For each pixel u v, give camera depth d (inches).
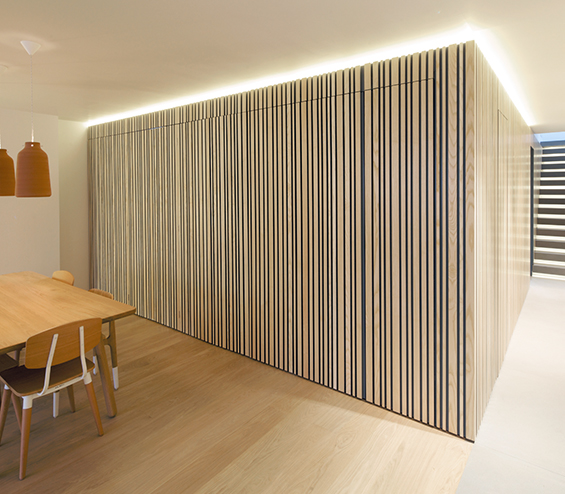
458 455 99.0
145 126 199.5
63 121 226.4
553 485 88.4
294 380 140.1
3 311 113.9
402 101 111.4
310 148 133.6
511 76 140.7
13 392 94.0
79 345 97.6
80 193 237.9
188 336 184.1
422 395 113.3
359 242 123.3
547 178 331.3
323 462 95.9
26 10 90.8
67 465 94.4
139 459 97.0
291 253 141.9
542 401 124.9
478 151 103.4
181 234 185.3
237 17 93.7
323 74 128.5
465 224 102.7
